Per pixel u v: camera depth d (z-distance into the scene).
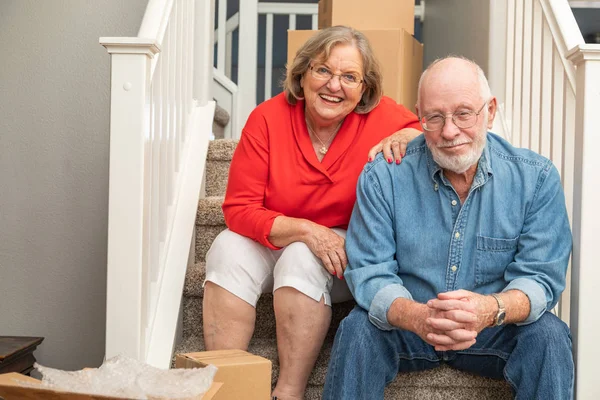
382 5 2.96
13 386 1.10
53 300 2.59
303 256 1.72
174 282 1.99
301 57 1.79
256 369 1.44
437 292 1.64
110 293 1.70
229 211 1.85
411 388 1.71
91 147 2.59
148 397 1.14
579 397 1.65
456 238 1.62
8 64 2.59
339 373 1.54
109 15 2.59
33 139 2.59
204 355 1.51
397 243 1.66
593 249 1.66
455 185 1.63
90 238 2.59
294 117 1.87
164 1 2.02
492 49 2.65
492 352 1.63
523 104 2.37
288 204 1.84
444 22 3.59
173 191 2.19
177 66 2.28
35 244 2.59
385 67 2.78
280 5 4.01
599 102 1.67
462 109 1.52
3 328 2.60
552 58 2.03
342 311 1.96
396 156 1.69
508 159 1.65
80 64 2.59
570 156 1.88
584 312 1.65
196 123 2.54
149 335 1.83
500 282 1.65
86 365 2.59
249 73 3.78
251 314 1.78
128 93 1.69
